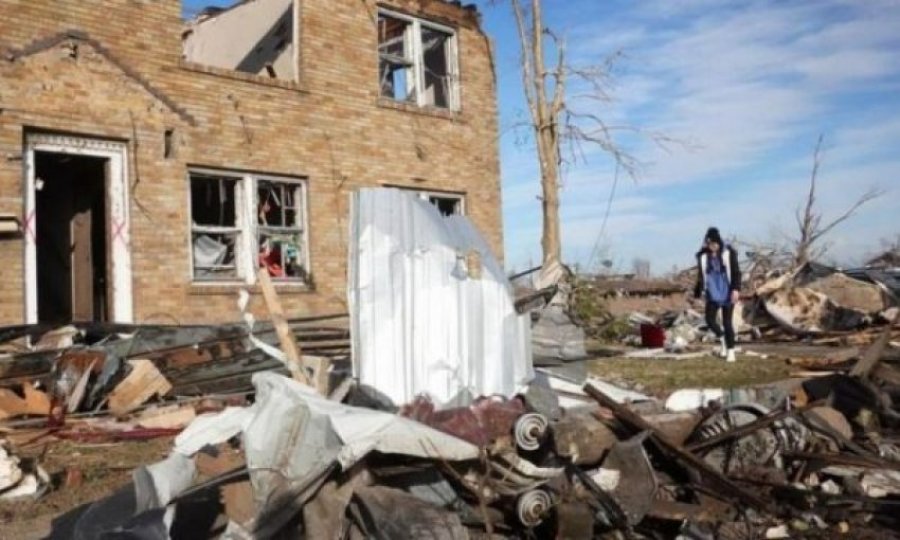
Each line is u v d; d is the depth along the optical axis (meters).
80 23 10.84
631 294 28.27
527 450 4.91
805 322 17.56
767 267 26.20
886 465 5.76
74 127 10.74
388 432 4.14
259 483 4.10
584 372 6.86
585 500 4.76
